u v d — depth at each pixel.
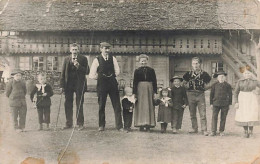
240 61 10.41
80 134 9.88
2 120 10.08
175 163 9.44
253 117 9.84
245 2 10.75
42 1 10.81
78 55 10.30
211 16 10.80
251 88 9.93
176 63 10.52
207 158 9.48
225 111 9.94
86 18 10.60
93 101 10.08
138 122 9.92
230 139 9.78
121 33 10.51
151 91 9.98
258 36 10.49
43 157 9.72
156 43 10.60
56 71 10.32
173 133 9.88
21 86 10.23
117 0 10.77
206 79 10.10
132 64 10.34
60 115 10.08
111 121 9.99
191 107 9.96
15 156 9.82
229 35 10.60
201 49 10.64
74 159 9.62
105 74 10.12
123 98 10.02
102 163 9.53
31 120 10.09
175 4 11.05
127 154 9.51
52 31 10.51
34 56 10.49
